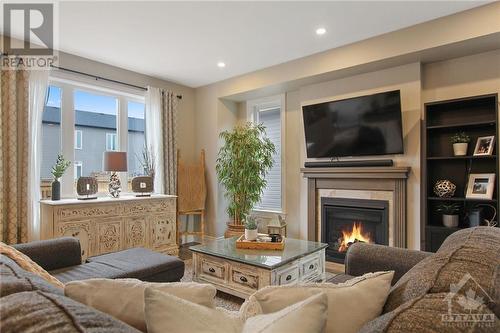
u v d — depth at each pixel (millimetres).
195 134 5148
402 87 3420
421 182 3254
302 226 4312
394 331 679
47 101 3635
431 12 2793
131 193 4359
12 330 630
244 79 4488
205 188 4984
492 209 2947
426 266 1066
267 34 3211
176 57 3828
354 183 3732
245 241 2803
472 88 3119
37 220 3264
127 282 1090
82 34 3186
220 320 930
